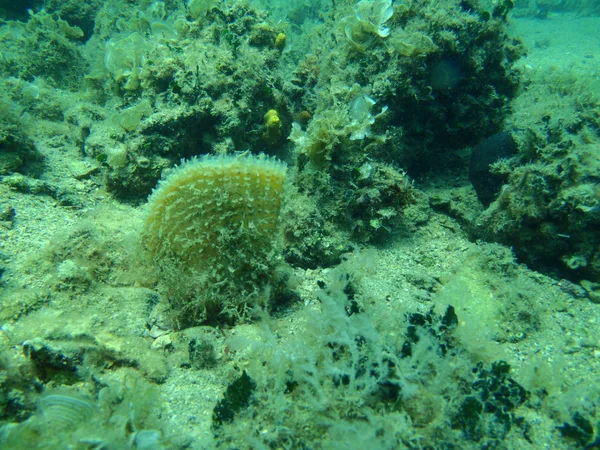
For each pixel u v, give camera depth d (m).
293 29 1.41
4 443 0.24
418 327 0.32
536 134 0.48
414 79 0.59
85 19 1.20
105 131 0.61
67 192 0.54
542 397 0.34
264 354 0.34
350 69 0.61
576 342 0.39
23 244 0.43
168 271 0.37
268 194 0.37
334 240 0.49
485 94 0.65
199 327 0.38
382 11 0.58
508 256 0.46
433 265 0.50
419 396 0.29
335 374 0.30
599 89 0.60
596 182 0.43
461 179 0.65
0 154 0.53
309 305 0.42
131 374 0.32
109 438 0.25
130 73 0.64
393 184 0.52
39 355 0.30
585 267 0.46
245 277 0.39
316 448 0.28
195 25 0.69
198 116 0.59
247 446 0.29
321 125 0.50
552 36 1.68
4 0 1.28
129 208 0.56
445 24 0.58
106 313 0.36
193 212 0.35
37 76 0.89
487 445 0.28
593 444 0.30
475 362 0.35
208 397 0.33
